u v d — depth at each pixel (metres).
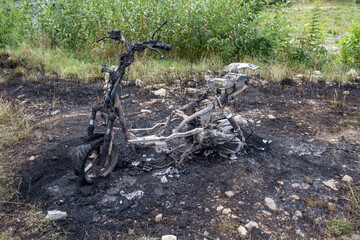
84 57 8.31
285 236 2.95
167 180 3.70
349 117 5.43
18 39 8.70
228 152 4.07
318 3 8.77
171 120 4.06
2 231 2.99
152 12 8.33
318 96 6.47
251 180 3.72
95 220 3.13
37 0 9.08
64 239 2.92
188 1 8.55
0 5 9.34
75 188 3.58
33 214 3.19
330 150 4.36
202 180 3.70
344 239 2.91
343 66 8.35
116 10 8.50
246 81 3.88
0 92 6.25
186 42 8.46
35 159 4.13
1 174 3.79
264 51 8.65
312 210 3.26
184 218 3.14
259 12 9.62
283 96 6.45
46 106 5.79
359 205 3.32
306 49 8.75
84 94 6.38
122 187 3.61
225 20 8.60
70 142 4.55
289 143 4.55
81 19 8.54
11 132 4.76
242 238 2.90
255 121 5.28
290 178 3.77
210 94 3.89
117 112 3.60
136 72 7.27
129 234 2.97
